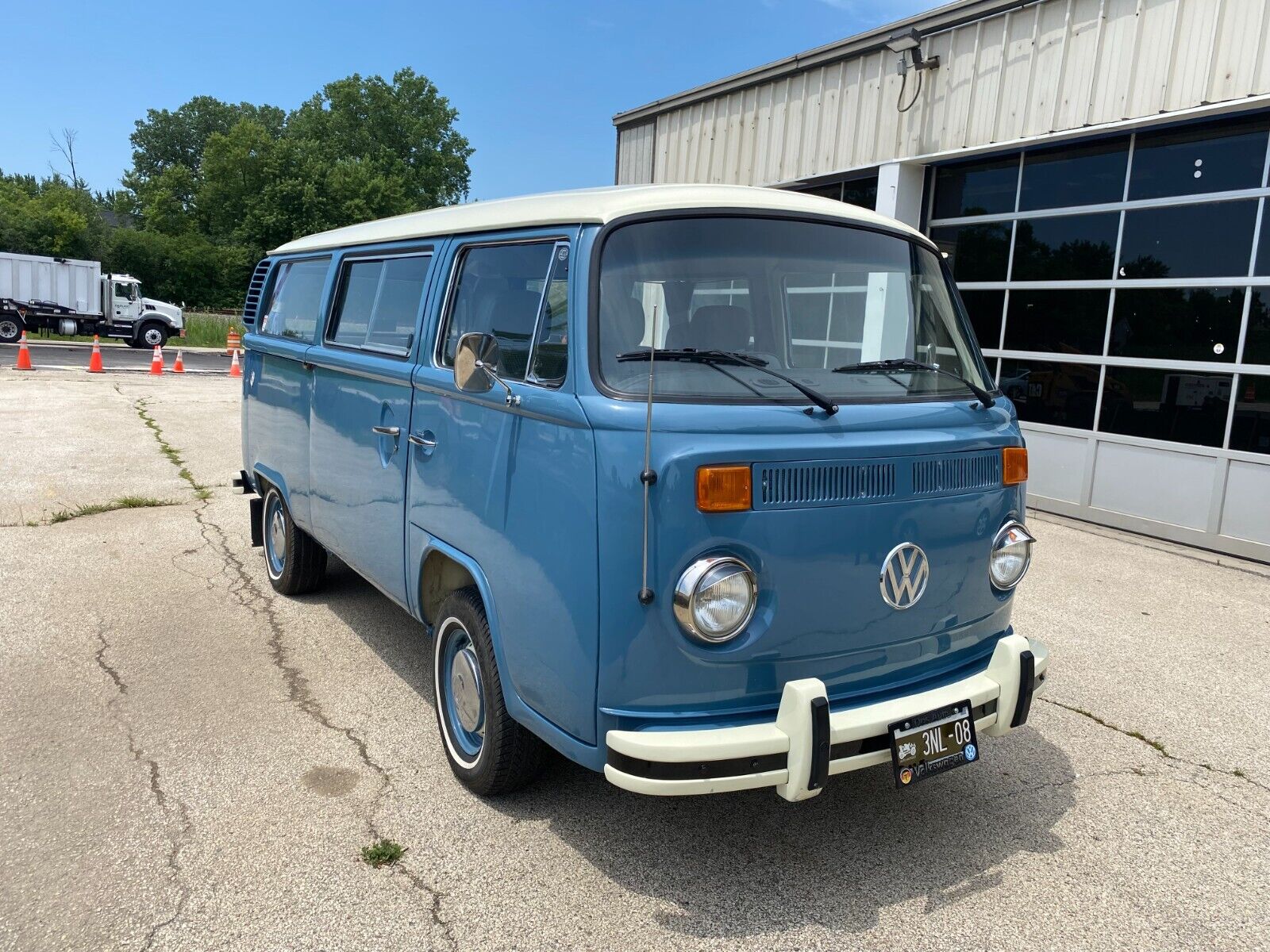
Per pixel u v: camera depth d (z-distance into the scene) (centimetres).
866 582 288
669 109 1320
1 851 308
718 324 302
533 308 311
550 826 333
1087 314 852
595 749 276
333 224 6325
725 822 341
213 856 309
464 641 357
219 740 392
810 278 325
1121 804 364
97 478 913
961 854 325
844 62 1030
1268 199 710
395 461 396
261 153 6462
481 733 346
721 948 270
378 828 328
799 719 261
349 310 466
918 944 275
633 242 295
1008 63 859
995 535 330
